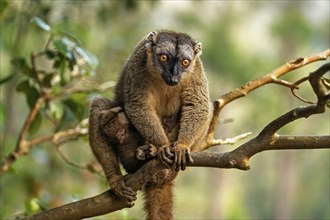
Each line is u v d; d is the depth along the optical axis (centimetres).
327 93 696
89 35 1717
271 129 744
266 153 3597
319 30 2695
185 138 873
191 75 927
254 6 2602
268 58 2622
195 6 2397
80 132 1134
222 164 761
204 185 3459
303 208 3519
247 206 3741
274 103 2627
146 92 912
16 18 1480
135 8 1653
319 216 3512
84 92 1136
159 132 876
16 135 1945
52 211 794
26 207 1066
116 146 887
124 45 1897
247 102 2664
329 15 2688
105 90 1169
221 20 2530
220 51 2483
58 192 1577
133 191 809
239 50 2562
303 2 2653
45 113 1148
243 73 2512
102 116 873
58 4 1529
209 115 910
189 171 1030
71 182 1705
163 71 913
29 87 1100
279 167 3472
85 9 1644
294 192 3466
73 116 1173
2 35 1566
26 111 2073
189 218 3406
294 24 2612
